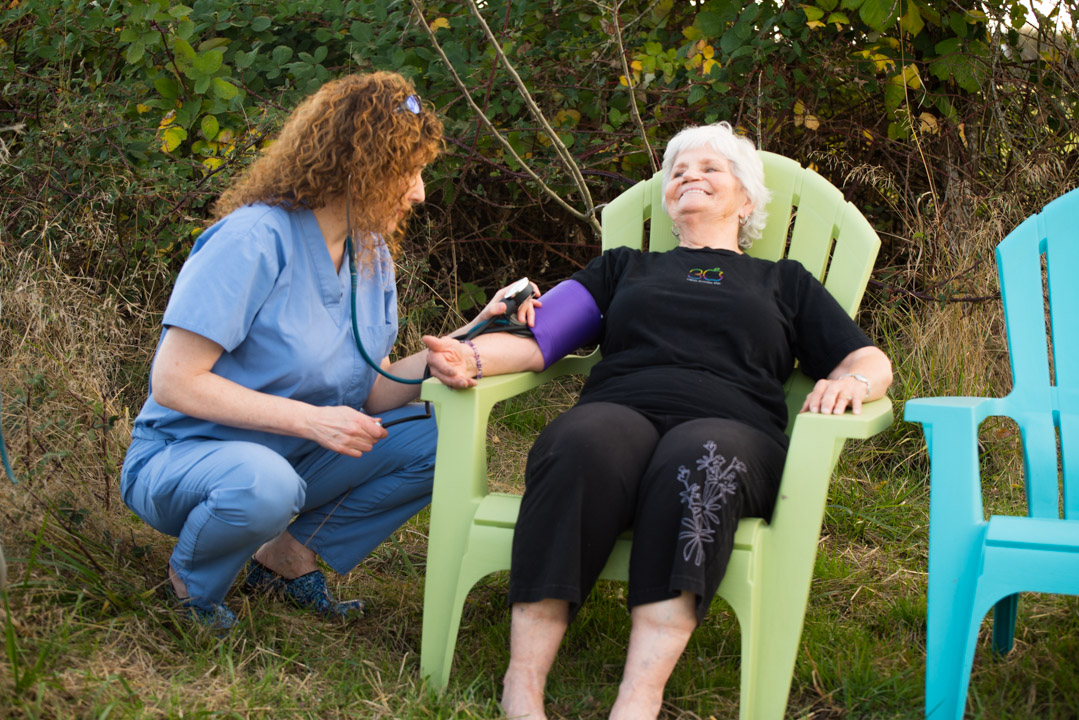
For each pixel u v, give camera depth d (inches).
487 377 73.0
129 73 121.0
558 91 126.6
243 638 68.6
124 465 71.3
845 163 131.7
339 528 77.0
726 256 79.8
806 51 123.8
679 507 59.4
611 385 73.8
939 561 60.2
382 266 76.1
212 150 116.3
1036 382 70.4
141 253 116.6
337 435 66.0
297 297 69.7
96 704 55.9
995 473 109.7
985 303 120.6
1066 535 55.9
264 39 124.0
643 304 76.5
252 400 66.2
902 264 135.7
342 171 67.9
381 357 76.6
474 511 66.8
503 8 120.5
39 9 120.1
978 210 126.0
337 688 64.3
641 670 57.7
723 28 119.0
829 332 75.2
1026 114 129.5
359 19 119.9
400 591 82.0
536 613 60.6
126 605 68.7
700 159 82.9
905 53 126.1
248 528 65.5
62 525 75.7
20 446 82.8
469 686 63.9
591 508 60.7
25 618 62.4
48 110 123.7
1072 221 71.5
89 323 105.7
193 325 64.6
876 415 64.1
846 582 84.6
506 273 140.6
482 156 122.3
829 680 67.1
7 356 97.5
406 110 68.4
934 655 59.7
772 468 65.1
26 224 113.0
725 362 73.5
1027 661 66.5
